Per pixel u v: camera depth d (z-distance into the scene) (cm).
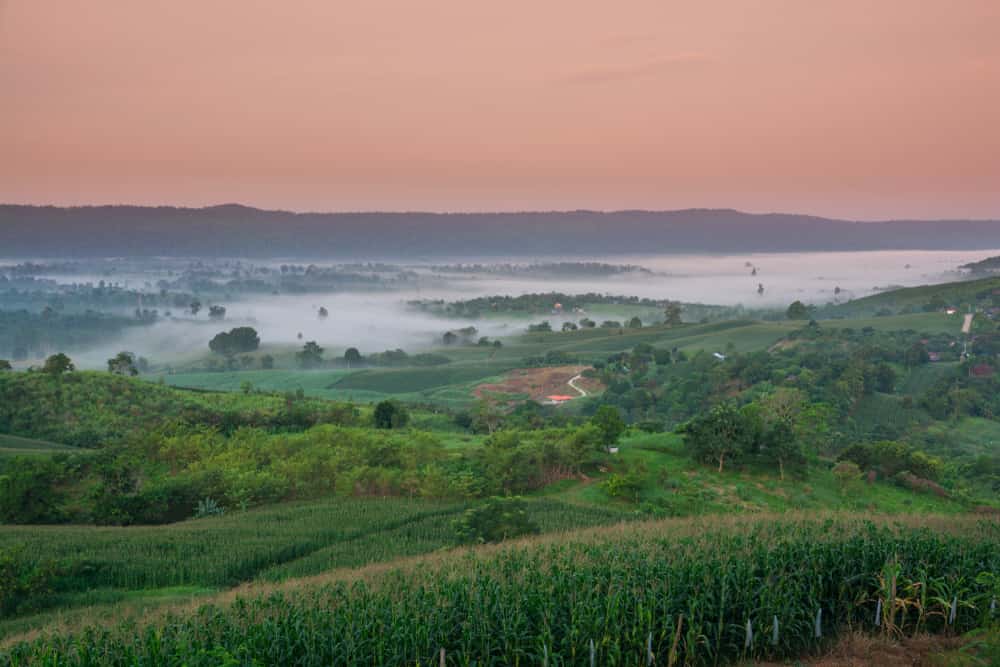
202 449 6725
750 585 2094
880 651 1939
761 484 6050
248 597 2475
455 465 6319
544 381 19200
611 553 2377
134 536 4491
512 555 2478
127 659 1856
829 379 13725
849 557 2228
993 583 2062
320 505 5362
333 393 18875
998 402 13125
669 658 1886
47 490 5456
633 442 7144
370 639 1914
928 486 6234
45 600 3534
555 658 1859
